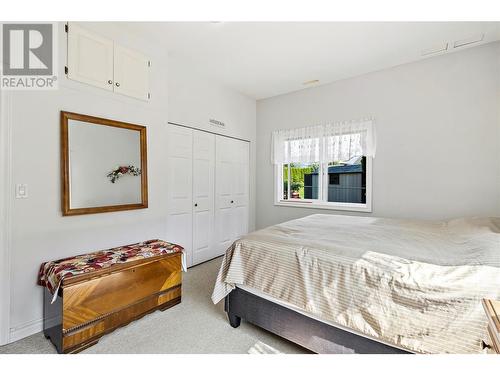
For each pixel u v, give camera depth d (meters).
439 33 2.33
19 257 1.72
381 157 3.12
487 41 2.46
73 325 1.57
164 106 2.75
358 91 3.29
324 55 2.79
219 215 3.71
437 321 1.09
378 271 1.28
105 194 2.21
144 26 2.30
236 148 4.00
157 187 2.67
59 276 1.56
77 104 2.03
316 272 1.48
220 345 1.67
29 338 1.73
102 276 1.72
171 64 2.92
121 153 2.33
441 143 2.74
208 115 3.47
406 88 2.94
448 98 2.69
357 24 2.21
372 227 2.28
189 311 2.13
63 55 1.94
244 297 1.81
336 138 3.47
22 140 1.73
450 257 1.38
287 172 4.16
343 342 1.37
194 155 3.28
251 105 4.29
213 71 3.24
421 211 2.86
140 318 1.97
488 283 1.07
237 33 2.40
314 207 3.73
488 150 2.50
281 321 1.62
